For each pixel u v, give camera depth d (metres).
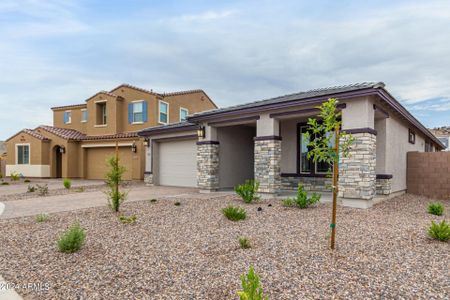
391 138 10.39
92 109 23.41
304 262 4.21
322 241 5.19
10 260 4.45
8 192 13.99
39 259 4.48
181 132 15.47
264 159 10.51
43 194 12.59
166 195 11.77
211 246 5.04
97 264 4.26
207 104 26.89
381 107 9.20
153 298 3.23
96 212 8.14
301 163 12.23
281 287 3.43
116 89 22.94
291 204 8.60
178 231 6.05
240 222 6.75
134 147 19.66
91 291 3.41
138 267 4.13
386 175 9.84
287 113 9.90
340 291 3.31
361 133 8.16
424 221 6.83
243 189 9.23
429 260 4.26
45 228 6.40
